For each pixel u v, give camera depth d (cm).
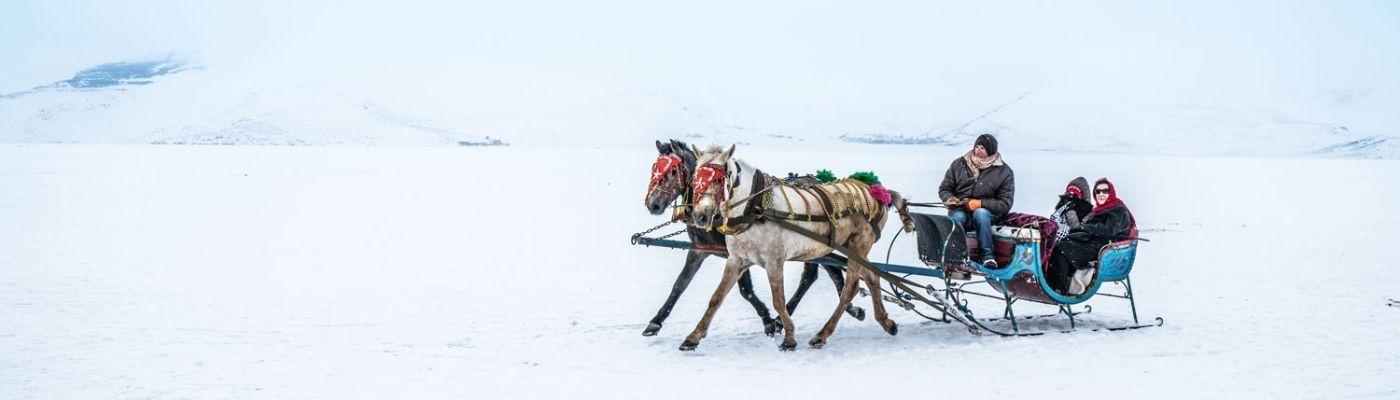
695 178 816
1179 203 3481
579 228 2233
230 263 1537
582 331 969
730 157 840
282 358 840
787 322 869
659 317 937
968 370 800
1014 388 742
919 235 966
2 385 736
